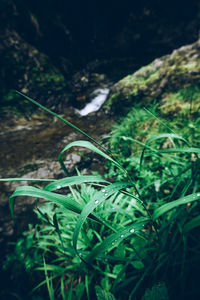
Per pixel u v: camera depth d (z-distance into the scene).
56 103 5.90
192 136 2.63
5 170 3.09
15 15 5.60
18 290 1.50
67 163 3.24
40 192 0.75
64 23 8.18
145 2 9.52
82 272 1.47
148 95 4.63
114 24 10.59
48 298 1.44
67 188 2.67
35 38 6.45
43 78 5.83
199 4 9.23
